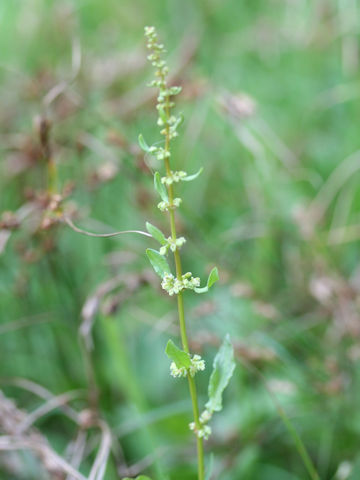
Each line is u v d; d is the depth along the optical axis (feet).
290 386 2.24
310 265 2.73
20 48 3.50
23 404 2.45
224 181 3.21
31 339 2.48
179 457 2.20
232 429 2.25
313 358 2.28
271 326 2.42
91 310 2.02
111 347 2.20
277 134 3.43
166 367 2.51
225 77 3.74
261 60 3.88
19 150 2.55
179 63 3.09
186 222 2.62
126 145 2.33
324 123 3.62
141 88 2.96
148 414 2.19
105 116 2.78
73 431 2.36
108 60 3.17
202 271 2.63
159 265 1.37
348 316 2.29
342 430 2.22
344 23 3.52
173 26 4.20
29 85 2.87
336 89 3.41
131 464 2.22
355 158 2.94
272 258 2.80
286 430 2.26
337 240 2.83
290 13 3.89
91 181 2.37
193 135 2.97
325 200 2.97
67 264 2.51
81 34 3.57
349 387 2.28
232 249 2.81
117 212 2.72
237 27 4.05
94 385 2.09
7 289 2.43
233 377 2.44
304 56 3.80
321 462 2.22
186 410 2.24
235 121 2.57
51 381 2.45
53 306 2.47
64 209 1.98
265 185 2.89
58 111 2.66
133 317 2.61
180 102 2.88
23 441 1.91
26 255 2.26
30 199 2.07
